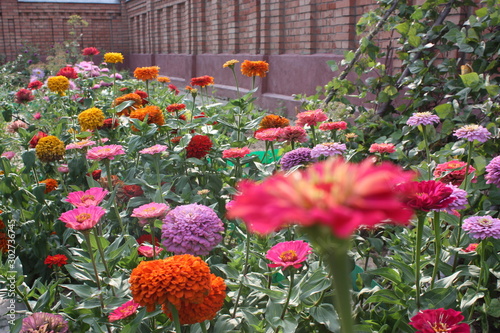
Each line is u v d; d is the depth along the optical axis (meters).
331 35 8.03
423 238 2.09
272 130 2.77
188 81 14.16
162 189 2.82
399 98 4.75
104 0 20.12
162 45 16.77
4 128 5.35
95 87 6.23
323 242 0.36
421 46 4.43
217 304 1.50
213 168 3.41
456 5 4.46
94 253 1.87
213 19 12.57
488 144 3.23
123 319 1.62
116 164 3.50
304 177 0.38
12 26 19.34
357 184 0.35
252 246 2.16
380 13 5.07
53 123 5.04
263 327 1.77
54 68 11.08
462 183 2.17
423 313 1.37
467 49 3.97
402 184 0.49
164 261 1.42
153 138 3.43
